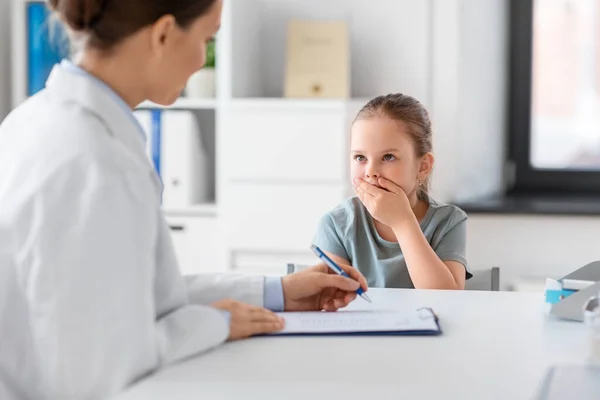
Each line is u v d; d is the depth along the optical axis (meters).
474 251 3.42
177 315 1.22
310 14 3.59
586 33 3.76
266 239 3.26
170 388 1.07
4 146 1.19
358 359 1.20
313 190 3.22
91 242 1.08
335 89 3.34
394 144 1.93
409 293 1.64
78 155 1.11
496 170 3.83
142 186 1.14
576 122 3.80
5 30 3.50
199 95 3.40
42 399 1.13
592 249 3.34
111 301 1.08
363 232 2.02
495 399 1.04
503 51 3.81
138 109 3.43
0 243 1.11
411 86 3.51
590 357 1.21
